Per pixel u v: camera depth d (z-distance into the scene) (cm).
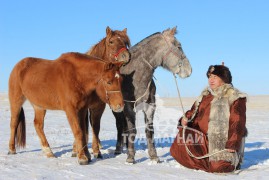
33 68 834
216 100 630
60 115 2212
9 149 848
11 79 878
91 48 883
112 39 788
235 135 607
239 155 628
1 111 2431
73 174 621
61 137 1198
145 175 611
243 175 610
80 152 716
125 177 597
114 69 676
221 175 609
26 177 598
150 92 743
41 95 786
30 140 1101
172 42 733
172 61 734
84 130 744
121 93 679
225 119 618
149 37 743
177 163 720
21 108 872
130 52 747
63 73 738
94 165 705
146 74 728
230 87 631
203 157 635
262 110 2642
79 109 733
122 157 810
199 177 593
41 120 831
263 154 846
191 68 746
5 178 591
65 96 725
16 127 862
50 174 620
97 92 716
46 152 811
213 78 638
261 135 1281
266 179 580
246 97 626
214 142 618
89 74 718
